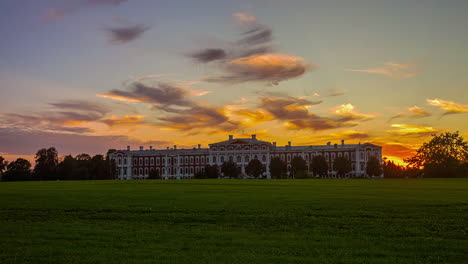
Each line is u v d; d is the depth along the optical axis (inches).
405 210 1318.9
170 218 1237.7
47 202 1592.0
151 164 7485.2
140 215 1291.8
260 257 811.4
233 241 937.5
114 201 1614.2
